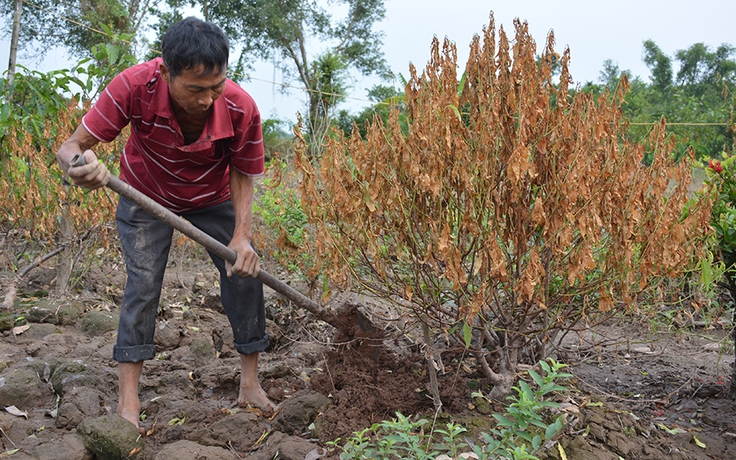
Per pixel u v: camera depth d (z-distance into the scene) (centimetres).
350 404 288
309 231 431
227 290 308
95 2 2014
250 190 301
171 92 251
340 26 2662
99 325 431
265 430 289
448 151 238
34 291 531
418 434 249
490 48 249
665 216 253
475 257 258
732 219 305
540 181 251
